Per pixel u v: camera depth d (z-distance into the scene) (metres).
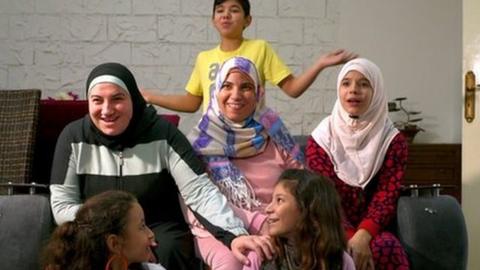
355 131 2.20
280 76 2.77
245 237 1.81
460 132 3.75
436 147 3.45
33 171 2.37
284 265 1.71
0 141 2.29
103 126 1.95
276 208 1.73
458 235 2.01
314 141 2.24
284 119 3.78
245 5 2.79
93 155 2.00
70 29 3.68
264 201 2.14
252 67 2.21
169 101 2.94
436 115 3.81
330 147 2.21
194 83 2.92
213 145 2.18
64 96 3.41
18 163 2.26
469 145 3.03
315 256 1.69
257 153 2.21
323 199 1.72
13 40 3.66
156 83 3.73
